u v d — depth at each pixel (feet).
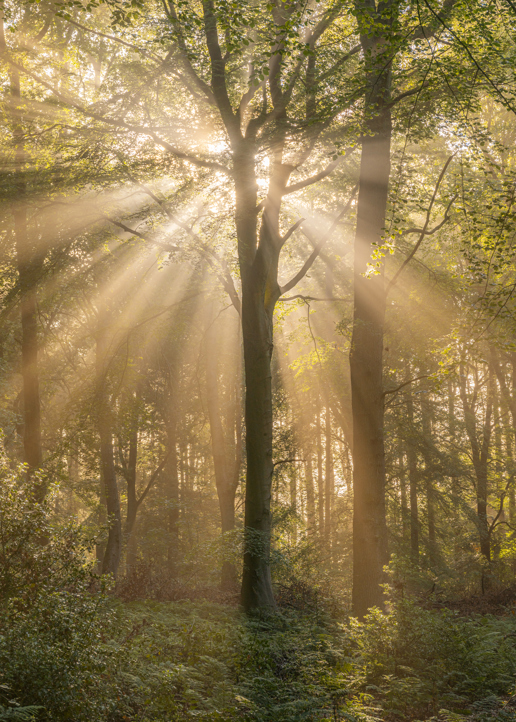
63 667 15.06
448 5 35.76
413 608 27.50
